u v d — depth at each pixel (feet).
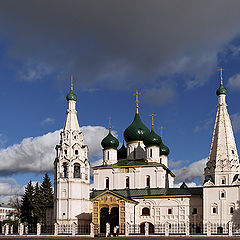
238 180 294.87
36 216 406.41
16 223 473.67
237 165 302.86
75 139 329.52
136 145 365.81
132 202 314.14
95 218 303.89
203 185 301.22
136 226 305.32
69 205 312.29
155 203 319.27
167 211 315.78
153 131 356.79
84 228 316.19
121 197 300.40
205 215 296.71
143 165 339.77
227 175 298.35
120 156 386.52
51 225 341.82
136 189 334.85
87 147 335.06
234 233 268.41
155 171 338.34
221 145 306.55
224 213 292.81
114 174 346.13
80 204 316.60
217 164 301.84
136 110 380.37
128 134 368.07
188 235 267.59
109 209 302.45
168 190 325.83
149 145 350.84
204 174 310.86
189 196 311.68
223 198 295.07
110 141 359.87
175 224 311.06
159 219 315.99
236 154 307.78
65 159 322.14
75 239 265.95
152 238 261.44
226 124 311.88
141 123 373.20
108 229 282.15
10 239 272.92
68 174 318.45
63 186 318.24
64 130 331.98
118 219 299.17
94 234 298.56
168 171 372.38
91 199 307.78
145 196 321.11
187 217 309.42
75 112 339.98
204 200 299.38
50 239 269.64
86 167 328.90
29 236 293.23
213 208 296.71
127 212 302.04
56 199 318.86
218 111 318.24
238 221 288.51
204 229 294.05
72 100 339.57
